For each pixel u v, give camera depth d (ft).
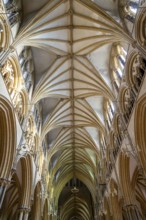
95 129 75.25
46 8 41.63
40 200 59.41
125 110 43.96
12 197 59.93
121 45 46.55
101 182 73.61
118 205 54.85
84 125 73.05
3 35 34.86
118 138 49.75
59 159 89.51
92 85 56.85
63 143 82.33
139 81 36.11
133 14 37.88
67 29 46.62
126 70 41.24
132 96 39.34
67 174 103.60
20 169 49.42
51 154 77.46
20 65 42.04
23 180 48.11
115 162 51.88
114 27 41.11
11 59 38.47
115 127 52.03
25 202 45.62
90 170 96.48
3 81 33.60
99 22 43.27
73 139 81.76
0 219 54.75
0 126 37.04
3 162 35.55
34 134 54.85
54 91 58.70
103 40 47.06
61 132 77.10
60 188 101.45
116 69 50.85
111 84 53.16
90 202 112.47
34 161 52.24
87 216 126.11
